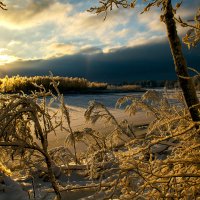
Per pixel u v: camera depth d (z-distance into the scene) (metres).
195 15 2.24
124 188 2.43
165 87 3.76
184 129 2.41
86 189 3.53
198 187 2.25
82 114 12.87
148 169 2.46
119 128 5.22
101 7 2.56
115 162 2.48
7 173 3.53
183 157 2.34
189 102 2.46
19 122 2.68
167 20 2.52
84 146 6.84
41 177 4.16
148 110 5.42
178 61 2.50
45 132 2.69
